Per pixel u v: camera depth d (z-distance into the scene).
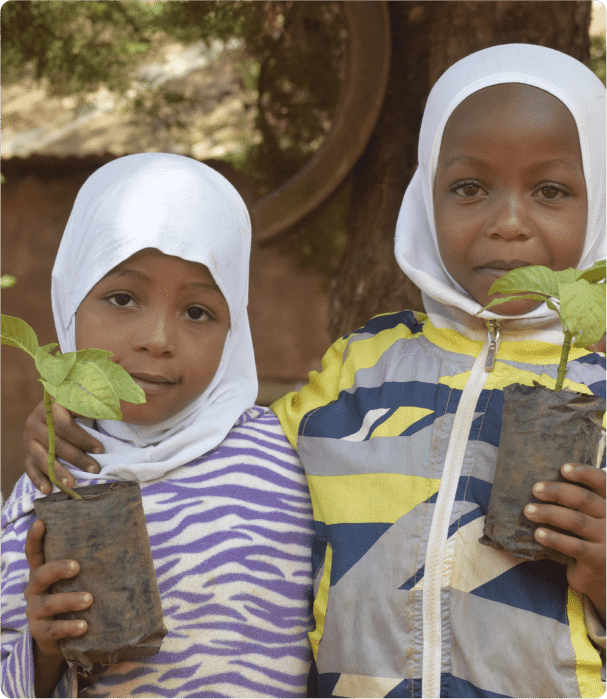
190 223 1.34
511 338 1.37
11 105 6.38
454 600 1.21
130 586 1.12
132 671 1.31
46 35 3.58
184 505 1.37
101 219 1.36
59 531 1.12
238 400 1.48
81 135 6.11
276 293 6.68
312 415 1.44
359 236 2.94
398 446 1.32
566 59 1.39
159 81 4.50
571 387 1.28
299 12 3.42
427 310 1.46
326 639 1.29
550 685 1.14
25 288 6.47
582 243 1.34
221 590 1.35
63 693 1.31
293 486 1.44
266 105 3.73
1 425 6.27
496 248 1.29
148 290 1.32
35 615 1.12
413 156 2.87
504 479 1.11
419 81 2.85
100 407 1.04
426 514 1.25
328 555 1.32
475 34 2.49
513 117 1.28
